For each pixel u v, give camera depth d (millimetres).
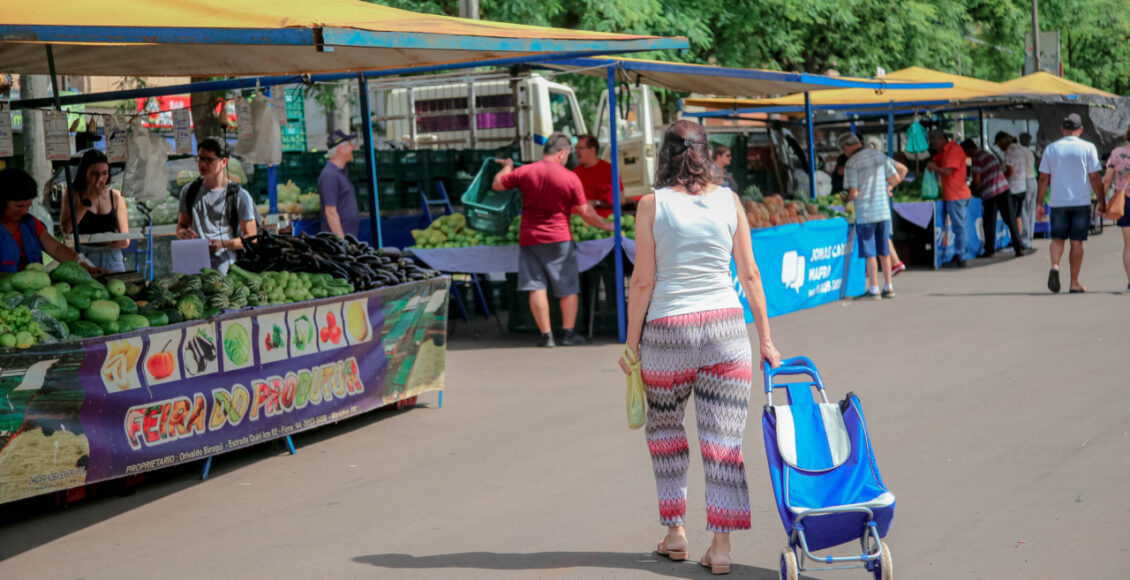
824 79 13008
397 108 17266
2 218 7383
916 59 24516
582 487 6180
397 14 7348
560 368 10016
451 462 6887
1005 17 28766
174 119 9695
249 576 4988
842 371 9133
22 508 6309
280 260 7871
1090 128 21266
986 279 15094
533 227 11133
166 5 6176
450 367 10406
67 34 5367
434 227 12117
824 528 4312
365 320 7926
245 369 6902
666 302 4754
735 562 4922
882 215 13672
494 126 16406
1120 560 4699
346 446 7469
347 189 11742
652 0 17359
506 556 5098
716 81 12641
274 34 5641
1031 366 8930
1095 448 6453
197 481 6742
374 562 5086
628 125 17891
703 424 4777
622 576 4777
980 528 5199
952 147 16719
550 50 7602
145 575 5078
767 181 18781
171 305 6543
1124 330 10383
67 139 8156
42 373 5711
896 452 6570
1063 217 13086
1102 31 35438
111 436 6070
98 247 10148
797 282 12945
